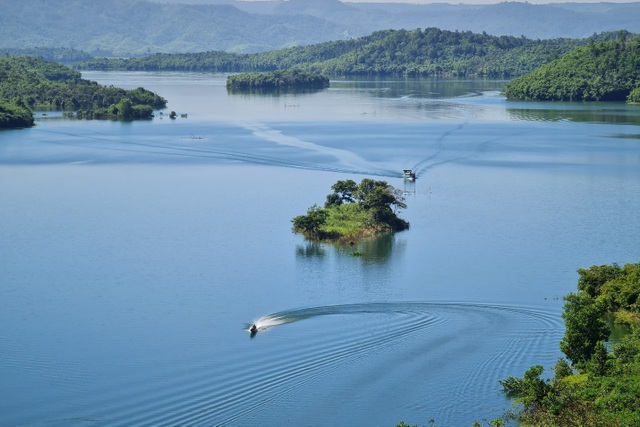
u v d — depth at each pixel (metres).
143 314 161.38
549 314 155.12
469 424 114.94
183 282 181.00
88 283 181.62
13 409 121.94
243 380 128.88
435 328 147.50
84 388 128.38
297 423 115.81
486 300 164.38
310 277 182.62
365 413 118.12
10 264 196.12
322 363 133.75
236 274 186.12
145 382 129.62
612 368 122.25
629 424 108.25
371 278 181.00
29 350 144.12
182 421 117.12
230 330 150.62
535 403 117.75
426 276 181.88
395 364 132.38
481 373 128.62
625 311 154.12
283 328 149.38
